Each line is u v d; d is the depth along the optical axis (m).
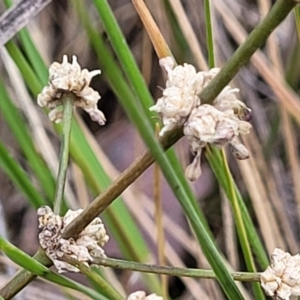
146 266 0.18
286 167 0.35
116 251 0.32
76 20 0.36
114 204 0.25
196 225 0.17
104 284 0.18
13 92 0.33
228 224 0.31
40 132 0.29
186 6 0.35
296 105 0.29
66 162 0.19
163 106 0.17
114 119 0.38
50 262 0.19
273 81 0.29
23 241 0.35
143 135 0.16
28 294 0.31
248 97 0.35
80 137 0.25
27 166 0.33
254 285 0.22
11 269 0.30
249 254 0.21
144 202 0.33
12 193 0.36
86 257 0.18
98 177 0.25
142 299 0.18
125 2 0.37
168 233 0.34
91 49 0.36
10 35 0.22
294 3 0.16
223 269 0.17
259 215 0.30
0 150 0.23
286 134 0.31
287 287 0.18
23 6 0.22
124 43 0.21
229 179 0.20
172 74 0.17
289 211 0.34
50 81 0.19
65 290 0.26
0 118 0.34
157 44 0.22
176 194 0.16
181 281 0.33
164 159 0.16
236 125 0.17
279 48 0.35
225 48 0.35
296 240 0.34
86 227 0.18
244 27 0.35
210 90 0.17
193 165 0.17
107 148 0.37
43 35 0.35
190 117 0.17
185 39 0.31
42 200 0.24
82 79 0.19
